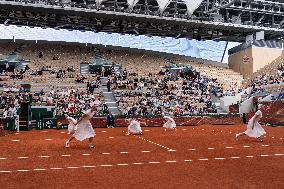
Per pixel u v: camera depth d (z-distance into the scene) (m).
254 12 56.94
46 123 30.81
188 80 51.41
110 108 40.25
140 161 9.79
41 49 57.50
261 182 6.93
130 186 6.61
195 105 43.22
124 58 59.47
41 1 46.47
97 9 48.38
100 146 14.13
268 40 58.81
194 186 6.58
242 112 41.03
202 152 11.78
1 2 45.00
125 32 60.94
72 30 60.12
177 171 8.17
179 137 19.09
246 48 57.91
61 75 46.72
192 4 50.72
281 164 9.16
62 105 37.16
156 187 6.52
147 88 46.38
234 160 9.89
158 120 35.19
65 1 47.75
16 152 12.05
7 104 35.72
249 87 47.81
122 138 18.75
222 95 46.75
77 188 6.47
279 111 34.19
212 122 37.03
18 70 47.72
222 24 54.31
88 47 61.66
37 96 39.47
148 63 58.78
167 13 53.97
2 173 8.00
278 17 61.47
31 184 6.80
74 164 9.29
